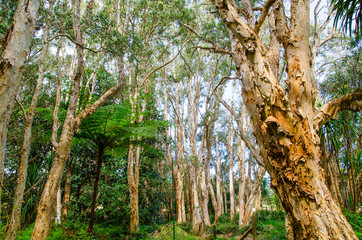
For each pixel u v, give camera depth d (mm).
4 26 7703
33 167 8445
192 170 13492
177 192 15734
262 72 2676
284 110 2514
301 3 2857
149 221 12133
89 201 10875
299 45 2742
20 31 2391
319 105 6336
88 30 7934
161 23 11820
